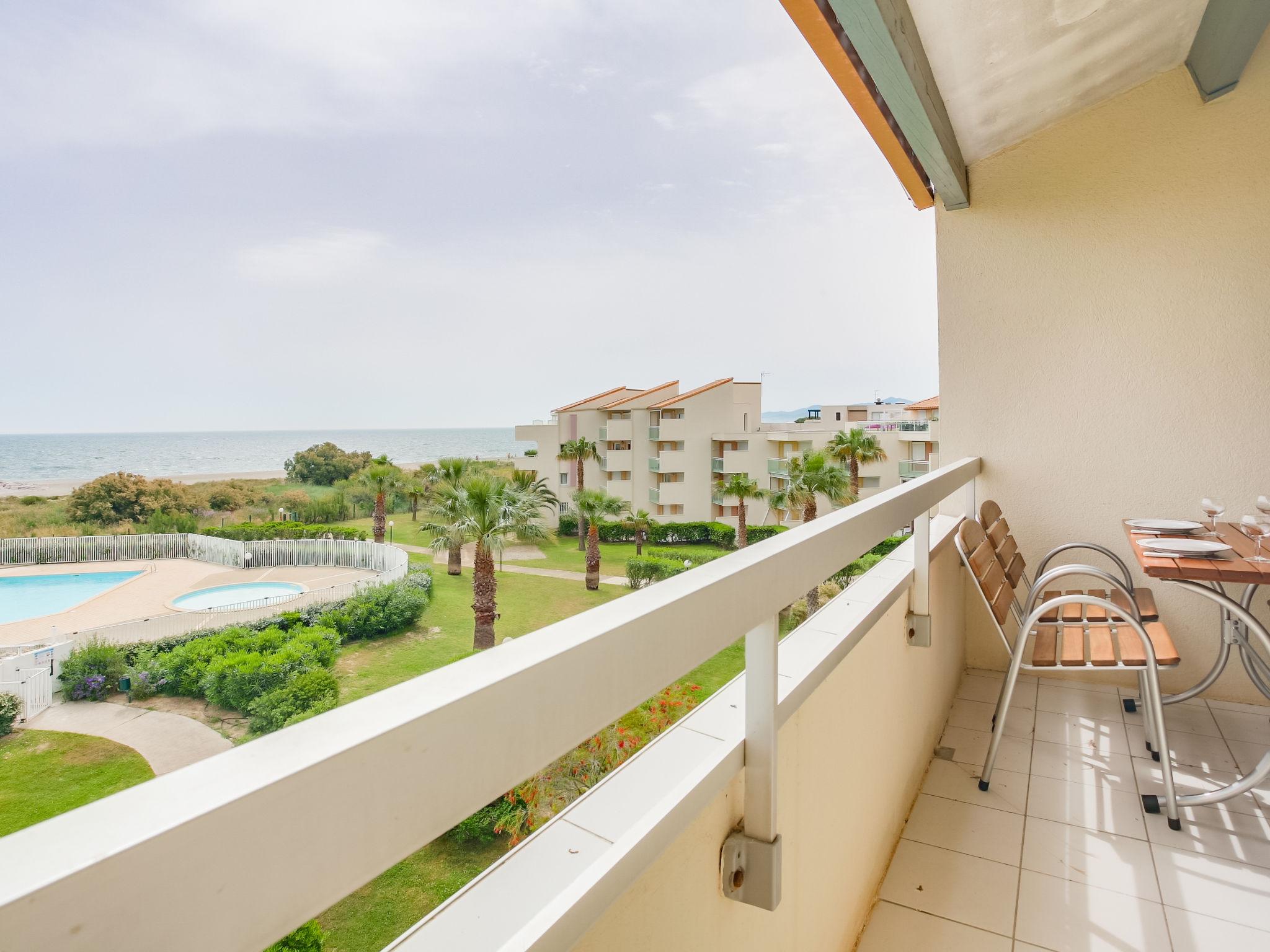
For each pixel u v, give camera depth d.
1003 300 3.08
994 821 1.95
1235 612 1.87
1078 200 2.93
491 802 0.40
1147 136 2.81
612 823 0.69
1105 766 2.23
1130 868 1.74
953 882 1.69
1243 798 2.03
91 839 0.23
